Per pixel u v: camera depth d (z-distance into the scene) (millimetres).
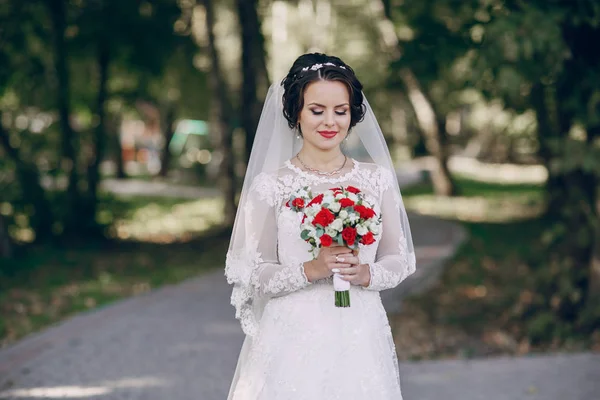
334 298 3141
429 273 11844
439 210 21734
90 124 14664
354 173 3271
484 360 6617
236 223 3342
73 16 14117
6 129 13055
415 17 10211
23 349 6844
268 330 3174
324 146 3176
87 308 8977
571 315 7641
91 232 14227
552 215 15438
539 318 7547
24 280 10523
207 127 32969
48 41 14164
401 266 3240
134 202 23094
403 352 7254
